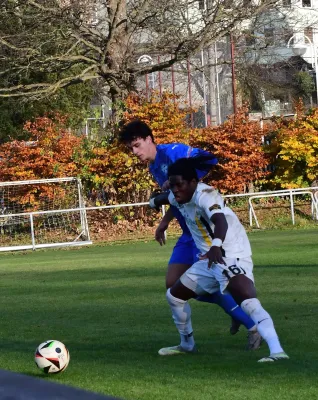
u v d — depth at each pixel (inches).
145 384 311.6
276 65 2765.7
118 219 1652.3
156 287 742.5
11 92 2042.3
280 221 1680.6
